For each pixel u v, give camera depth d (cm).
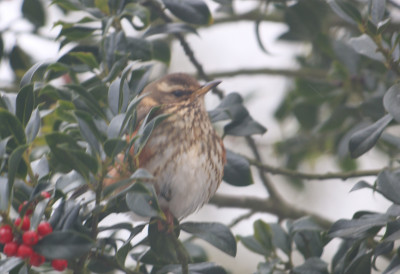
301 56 1667
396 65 939
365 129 923
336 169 1734
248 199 1457
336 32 1634
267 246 1124
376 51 940
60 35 1032
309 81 1473
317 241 1105
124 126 789
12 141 827
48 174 858
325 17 1452
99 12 1031
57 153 777
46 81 1037
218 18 1639
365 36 991
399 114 878
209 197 1118
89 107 859
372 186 898
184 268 916
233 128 1109
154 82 1177
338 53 1422
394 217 909
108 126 794
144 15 1003
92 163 775
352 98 1462
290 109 1595
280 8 1434
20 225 767
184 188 1062
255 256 1816
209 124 1102
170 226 925
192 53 1305
